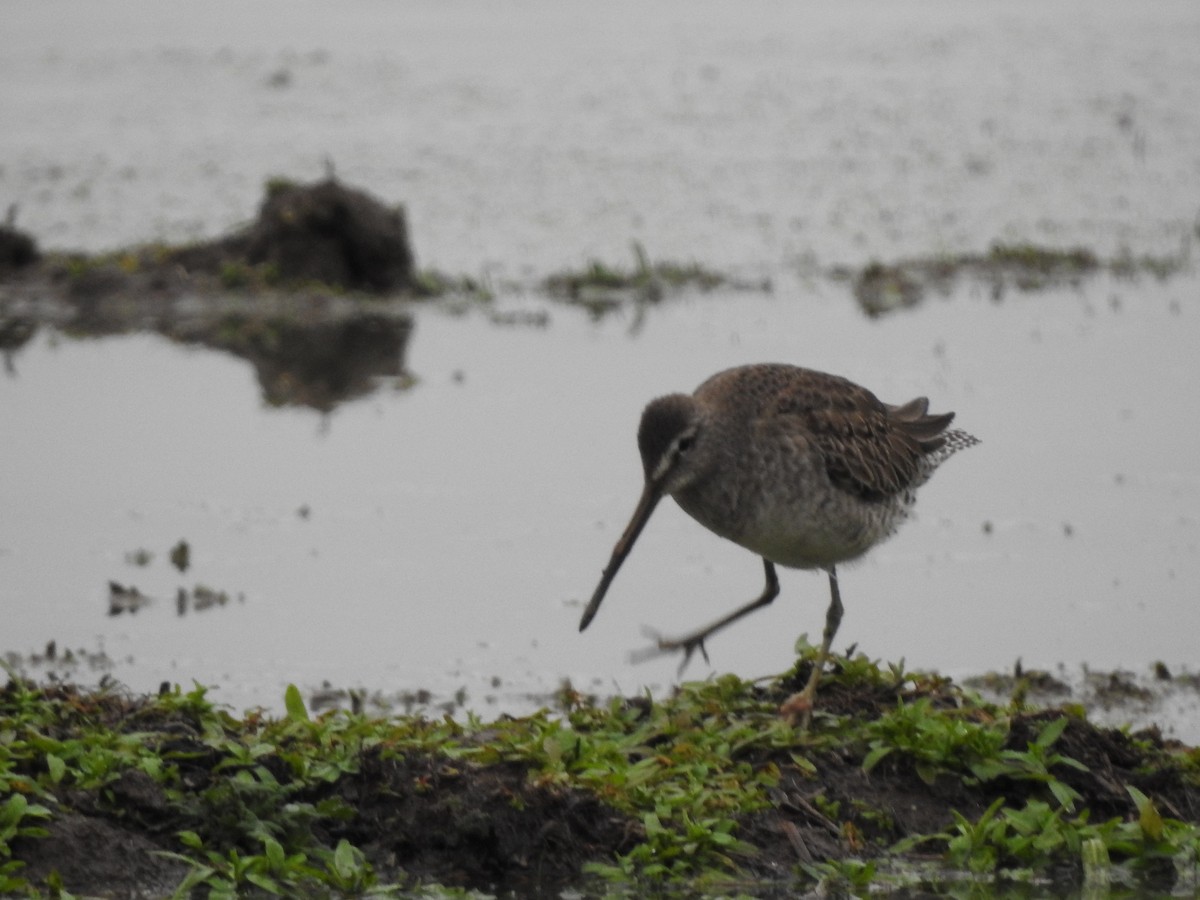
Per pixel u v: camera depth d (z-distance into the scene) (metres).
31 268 21.91
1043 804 9.16
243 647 11.86
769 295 21.00
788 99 29.88
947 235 23.19
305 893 8.49
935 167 26.25
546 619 12.45
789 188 25.22
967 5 36.56
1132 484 14.80
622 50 33.19
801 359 18.06
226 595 12.73
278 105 29.23
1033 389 17.08
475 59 32.34
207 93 29.81
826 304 20.53
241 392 17.80
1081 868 9.05
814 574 13.30
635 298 21.11
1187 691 11.34
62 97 29.44
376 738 9.23
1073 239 22.88
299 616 12.41
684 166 26.22
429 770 9.08
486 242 23.00
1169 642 12.06
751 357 18.28
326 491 14.91
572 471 15.30
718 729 9.69
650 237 23.17
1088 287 20.98
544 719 9.67
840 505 10.22
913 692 10.10
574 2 36.72
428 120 28.48
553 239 23.08
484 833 8.82
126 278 21.38
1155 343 18.58
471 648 11.91
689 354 18.53
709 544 14.02
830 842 9.04
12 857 8.38
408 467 15.48
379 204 21.94
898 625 12.38
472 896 8.59
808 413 10.27
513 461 15.56
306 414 17.02
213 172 25.55
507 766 9.12
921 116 28.84
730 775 9.16
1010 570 13.27
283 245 21.69
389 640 12.00
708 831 8.80
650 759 9.20
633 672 11.62
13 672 10.31
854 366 17.77
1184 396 16.86
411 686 11.26
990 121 28.55
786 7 36.56
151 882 8.48
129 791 8.68
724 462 10.02
